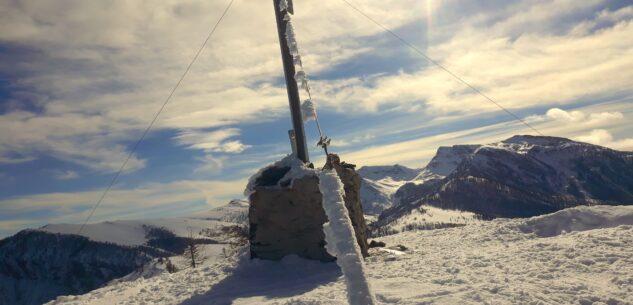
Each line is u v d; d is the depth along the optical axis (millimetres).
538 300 7395
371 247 15703
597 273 9023
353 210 14016
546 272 9250
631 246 10758
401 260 12602
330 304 8078
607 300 7344
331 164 2758
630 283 8188
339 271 12023
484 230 17391
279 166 14422
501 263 10367
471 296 7777
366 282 2117
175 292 11719
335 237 2250
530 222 16438
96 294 13070
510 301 7434
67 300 12898
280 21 13258
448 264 10891
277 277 12414
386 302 8070
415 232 20141
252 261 13602
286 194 13625
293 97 14031
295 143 14383
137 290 12531
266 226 13773
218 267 13859
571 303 7320
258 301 9695
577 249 10867
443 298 7793
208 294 11094
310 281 11352
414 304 7699
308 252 13328
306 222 13445
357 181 14664
